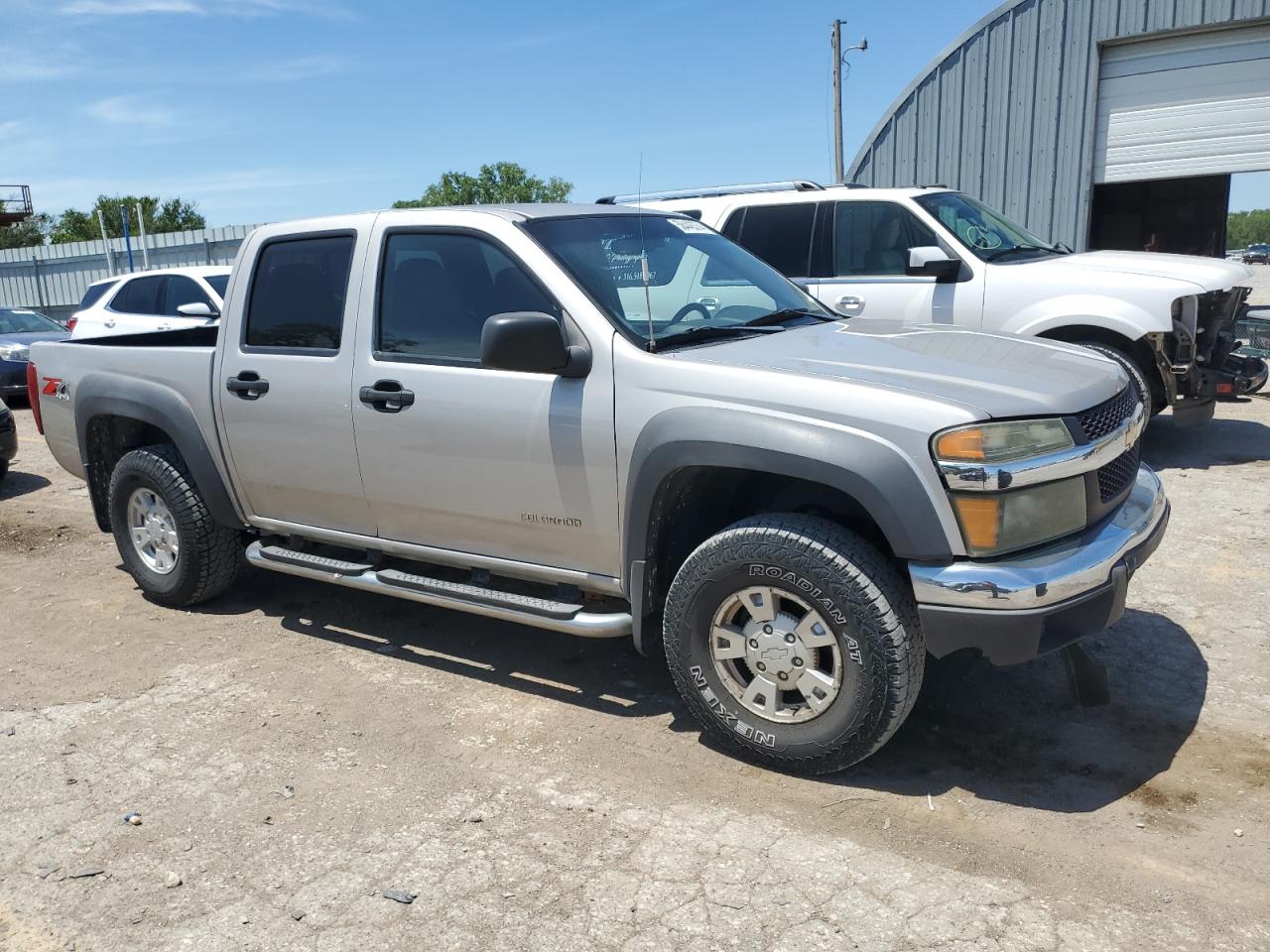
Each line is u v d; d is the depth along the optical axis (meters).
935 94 15.23
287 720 4.02
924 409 3.06
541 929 2.71
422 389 4.01
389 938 2.70
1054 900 2.74
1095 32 13.67
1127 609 4.75
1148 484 3.70
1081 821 3.11
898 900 2.76
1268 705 3.79
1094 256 7.87
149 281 12.38
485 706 4.08
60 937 2.76
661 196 9.27
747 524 3.37
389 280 4.20
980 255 7.55
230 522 4.96
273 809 3.36
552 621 3.84
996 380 3.29
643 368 3.52
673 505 3.62
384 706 4.11
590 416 3.61
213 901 2.89
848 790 3.34
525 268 3.84
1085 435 3.18
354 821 3.27
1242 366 7.59
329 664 4.56
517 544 3.97
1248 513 6.17
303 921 2.79
